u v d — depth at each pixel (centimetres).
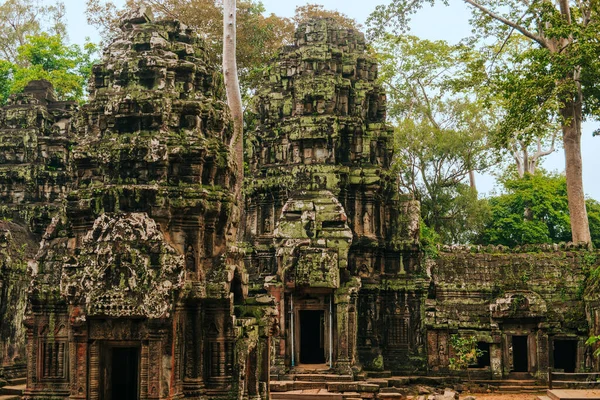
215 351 1881
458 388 3098
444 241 5131
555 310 3256
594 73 3622
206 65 2161
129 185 1838
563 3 3847
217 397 1855
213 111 2023
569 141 3872
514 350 3412
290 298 3044
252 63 4544
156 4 4372
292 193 3297
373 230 3484
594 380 2745
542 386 3098
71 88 4803
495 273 3388
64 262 1781
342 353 3002
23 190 3575
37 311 1928
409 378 3206
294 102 3584
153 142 1859
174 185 1894
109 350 1834
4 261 2891
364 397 2877
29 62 5266
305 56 3556
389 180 3628
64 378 1895
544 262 3400
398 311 3419
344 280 3091
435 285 3369
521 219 5206
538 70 3525
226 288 1878
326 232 3128
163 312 1700
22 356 2997
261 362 2080
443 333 3259
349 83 3572
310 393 2803
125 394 1980
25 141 3631
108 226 1762
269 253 3456
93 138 2009
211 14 4494
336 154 3466
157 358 1712
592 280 3228
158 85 1969
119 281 1719
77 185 1998
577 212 3812
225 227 1975
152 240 1750
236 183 2161
